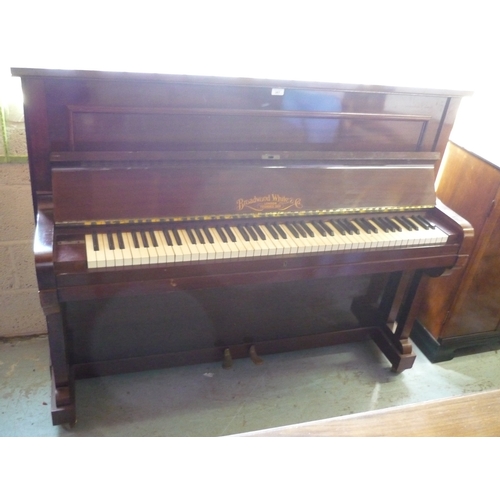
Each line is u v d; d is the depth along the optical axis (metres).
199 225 1.53
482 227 1.93
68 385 1.63
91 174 1.40
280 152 1.59
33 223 1.85
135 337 1.87
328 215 1.68
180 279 1.42
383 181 1.73
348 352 2.25
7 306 2.00
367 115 1.66
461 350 2.37
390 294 2.14
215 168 1.52
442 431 0.85
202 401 1.90
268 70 1.98
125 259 1.33
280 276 1.54
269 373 2.08
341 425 0.83
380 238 1.61
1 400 1.80
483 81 2.32
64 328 1.65
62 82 1.31
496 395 0.94
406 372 2.17
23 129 1.67
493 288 2.12
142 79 1.35
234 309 1.95
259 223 1.59
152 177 1.45
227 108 1.50
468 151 2.01
